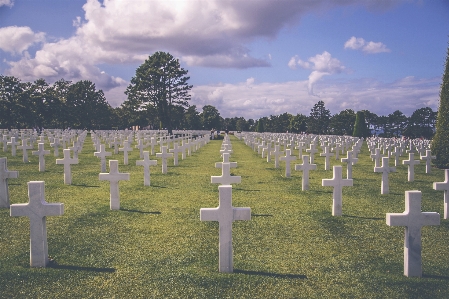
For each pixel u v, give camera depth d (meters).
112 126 93.44
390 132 97.75
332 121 96.12
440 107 21.28
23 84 63.66
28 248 6.78
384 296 5.25
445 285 5.55
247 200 11.21
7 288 5.30
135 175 16.11
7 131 42.47
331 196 11.93
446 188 9.21
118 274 5.80
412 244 5.76
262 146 26.62
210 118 115.69
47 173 15.84
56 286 5.40
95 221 8.61
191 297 5.15
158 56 74.62
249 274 5.85
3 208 9.59
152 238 7.50
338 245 7.27
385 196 12.15
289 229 8.24
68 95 81.06
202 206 10.26
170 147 31.19
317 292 5.33
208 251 6.83
